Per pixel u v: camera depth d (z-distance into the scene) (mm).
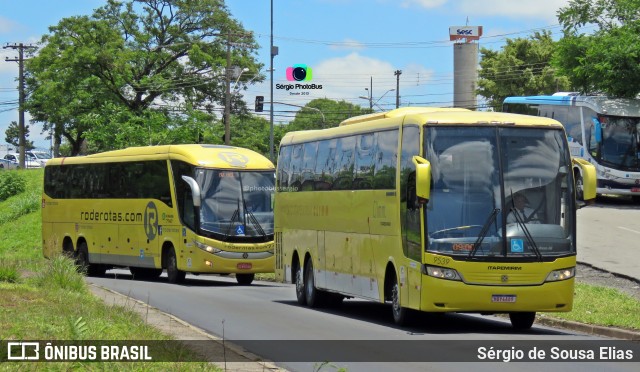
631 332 17406
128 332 14930
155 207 33406
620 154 45875
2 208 68438
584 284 24062
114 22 78250
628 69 47406
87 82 75312
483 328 19016
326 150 23469
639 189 45844
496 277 17375
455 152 17844
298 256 25031
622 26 48719
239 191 31891
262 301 24969
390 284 19578
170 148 33125
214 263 31188
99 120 72438
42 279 22766
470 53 108500
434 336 17281
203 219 31281
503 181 17750
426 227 17562
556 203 17859
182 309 22125
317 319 20516
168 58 78688
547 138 18125
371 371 13125
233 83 78188
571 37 49844
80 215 38156
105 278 35531
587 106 46781
